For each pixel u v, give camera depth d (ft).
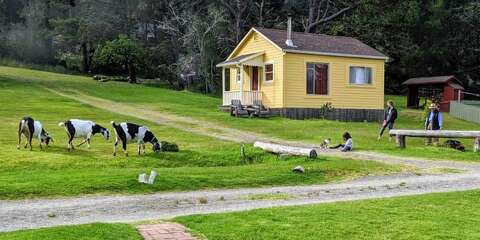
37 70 192.13
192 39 177.47
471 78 200.23
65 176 44.19
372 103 112.68
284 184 44.75
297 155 59.00
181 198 37.78
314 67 106.93
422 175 49.03
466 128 106.52
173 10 192.85
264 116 102.01
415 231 26.35
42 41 208.54
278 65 104.88
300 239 24.85
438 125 75.46
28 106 102.22
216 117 98.99
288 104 104.27
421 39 197.88
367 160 57.36
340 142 74.18
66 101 114.62
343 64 109.50
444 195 36.99
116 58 169.99
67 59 201.87
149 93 144.05
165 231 26.40
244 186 43.55
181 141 70.03
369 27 184.55
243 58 108.37
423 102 153.79
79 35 194.59
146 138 58.80
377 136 82.53
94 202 36.24
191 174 46.75
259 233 25.77
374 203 33.91
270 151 62.49
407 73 193.98
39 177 43.78
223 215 30.01
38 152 56.65
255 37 112.47
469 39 196.13
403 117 119.85
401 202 34.24
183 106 118.73
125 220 30.45
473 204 33.71
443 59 194.49
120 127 57.21
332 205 33.22
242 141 71.77
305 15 204.85
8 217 31.27
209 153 60.90
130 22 205.36
